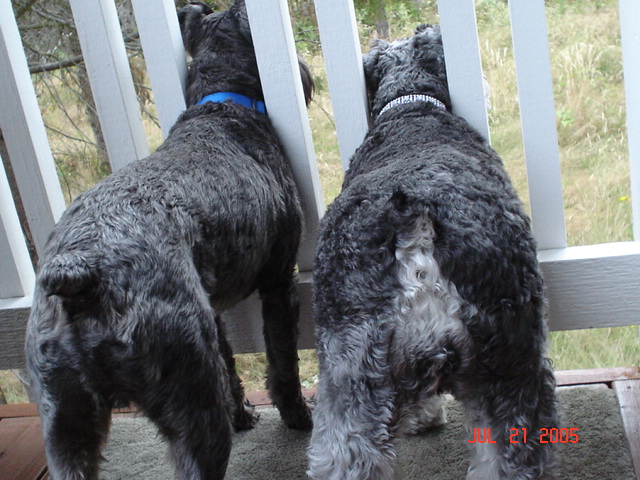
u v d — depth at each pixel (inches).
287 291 60.7
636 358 70.4
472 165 51.4
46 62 82.3
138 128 63.8
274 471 59.8
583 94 84.6
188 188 53.2
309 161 62.6
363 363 48.6
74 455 50.3
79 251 48.9
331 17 59.5
